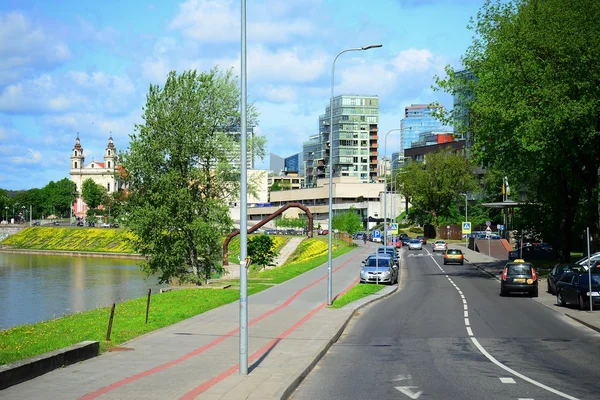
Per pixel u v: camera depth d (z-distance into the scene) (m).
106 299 54.72
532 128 39.50
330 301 28.91
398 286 42.34
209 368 14.22
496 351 17.72
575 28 40.16
